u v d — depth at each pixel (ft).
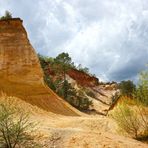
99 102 207.62
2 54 100.01
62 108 103.76
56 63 208.74
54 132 45.44
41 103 95.40
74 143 41.42
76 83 213.46
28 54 104.83
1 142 38.24
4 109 39.60
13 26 107.76
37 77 102.94
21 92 94.02
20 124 42.47
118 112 58.49
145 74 57.16
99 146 40.81
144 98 57.31
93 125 68.18
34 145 39.55
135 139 53.72
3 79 94.63
